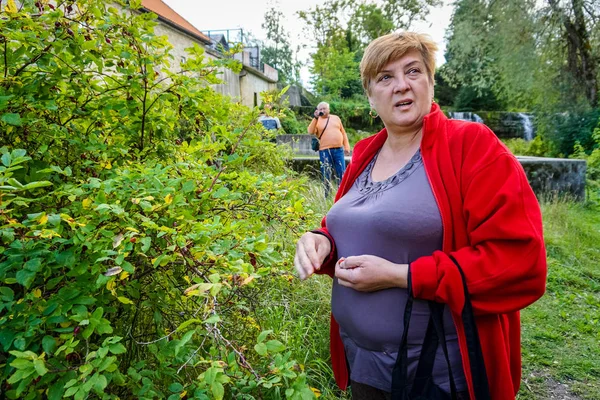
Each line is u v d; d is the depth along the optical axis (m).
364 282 1.22
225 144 1.93
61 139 1.62
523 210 1.08
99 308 1.06
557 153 15.62
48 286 1.12
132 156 1.82
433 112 1.29
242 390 1.32
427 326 1.20
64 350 1.11
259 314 2.04
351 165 1.55
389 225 1.24
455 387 1.16
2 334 1.03
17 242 1.07
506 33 16.02
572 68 15.05
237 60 1.93
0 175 1.03
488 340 1.16
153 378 1.31
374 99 1.43
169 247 1.11
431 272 1.12
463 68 18.94
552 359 2.90
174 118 1.92
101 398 1.05
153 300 1.39
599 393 2.54
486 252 1.10
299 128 19.83
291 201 1.69
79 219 1.14
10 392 0.99
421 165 1.29
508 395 1.15
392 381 1.18
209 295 1.07
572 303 3.79
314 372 2.19
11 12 1.46
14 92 1.49
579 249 5.07
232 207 1.62
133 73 1.73
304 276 1.33
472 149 1.19
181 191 1.30
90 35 1.62
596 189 8.19
